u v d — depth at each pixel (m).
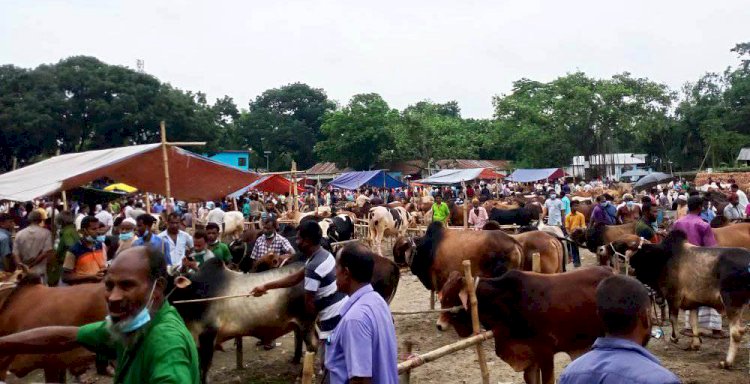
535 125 56.47
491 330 6.35
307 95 82.31
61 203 16.44
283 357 9.08
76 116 45.41
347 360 3.77
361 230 21.89
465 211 18.11
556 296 6.14
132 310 2.66
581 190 36.00
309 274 5.98
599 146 55.84
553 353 6.23
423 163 59.69
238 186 11.98
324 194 37.94
